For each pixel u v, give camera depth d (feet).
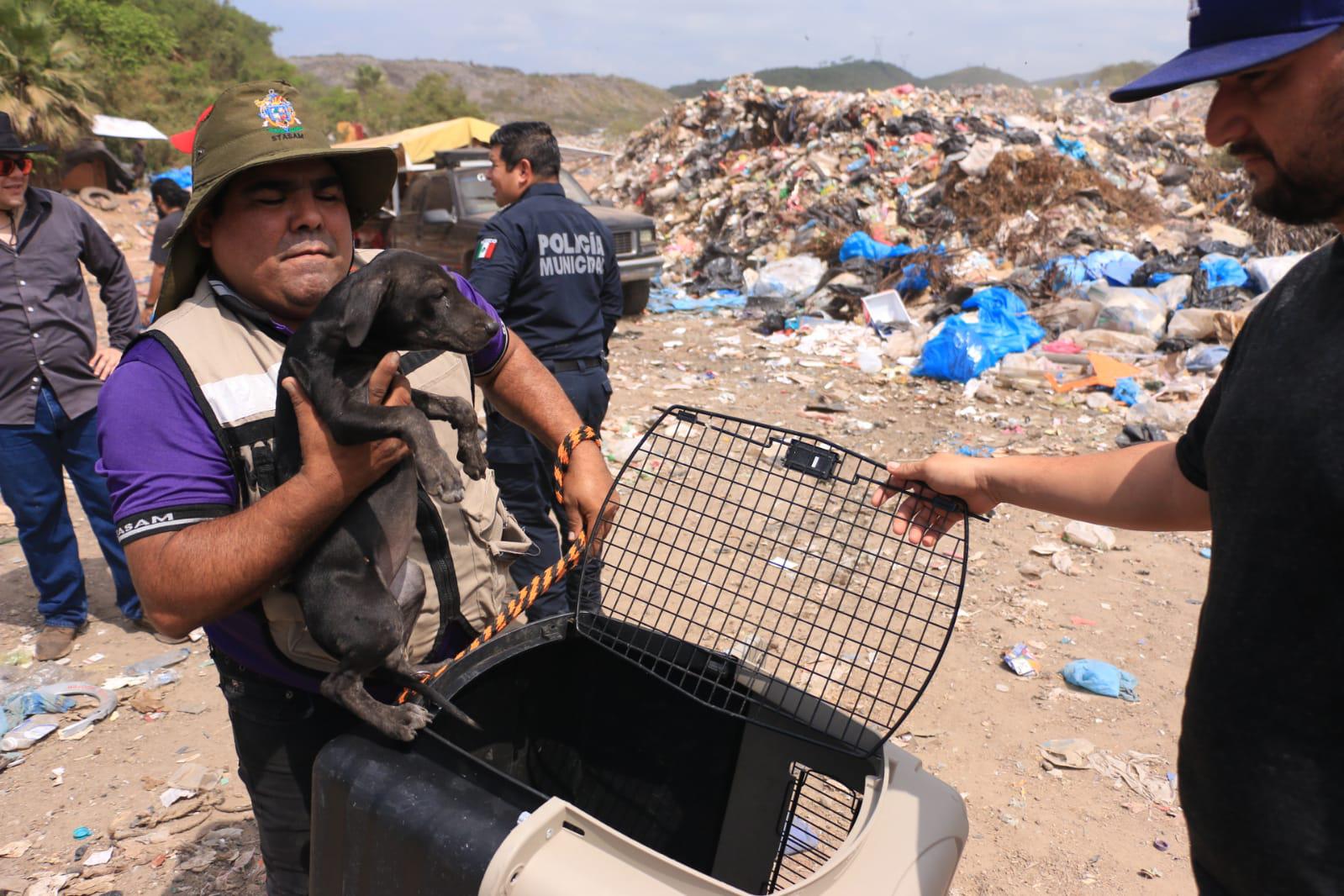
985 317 30.58
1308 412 4.08
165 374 6.24
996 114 54.49
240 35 291.17
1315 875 4.21
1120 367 28.07
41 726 13.15
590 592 12.44
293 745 6.83
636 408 26.63
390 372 5.84
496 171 14.80
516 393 7.80
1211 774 4.53
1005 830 11.10
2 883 10.39
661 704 6.97
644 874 4.81
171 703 13.89
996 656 14.56
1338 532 4.02
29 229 13.99
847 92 56.75
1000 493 6.16
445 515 7.07
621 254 36.86
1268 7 3.88
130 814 11.47
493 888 4.79
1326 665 4.11
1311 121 4.01
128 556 6.04
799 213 46.34
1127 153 56.13
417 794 5.24
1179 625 15.60
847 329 34.88
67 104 75.51
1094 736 12.77
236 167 6.18
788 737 6.34
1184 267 33.83
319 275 6.73
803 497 19.02
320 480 5.66
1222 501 4.51
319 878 5.71
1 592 17.13
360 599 6.06
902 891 5.06
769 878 6.74
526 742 7.14
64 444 14.79
